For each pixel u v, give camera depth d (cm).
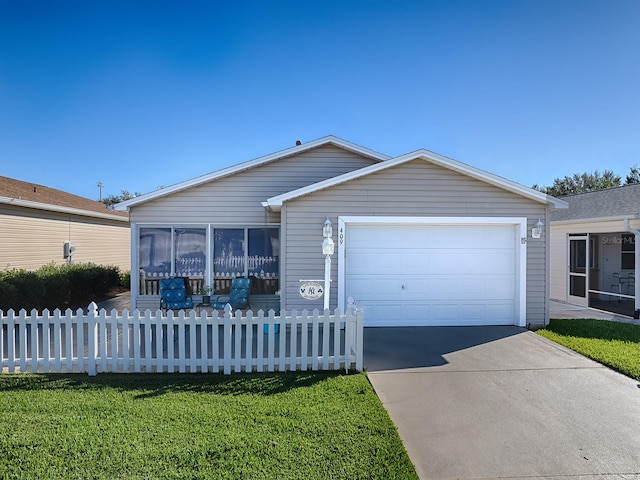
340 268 862
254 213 1090
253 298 1087
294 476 306
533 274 886
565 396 480
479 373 561
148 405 434
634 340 742
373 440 362
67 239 1467
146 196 1057
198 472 309
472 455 347
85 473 306
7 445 344
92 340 543
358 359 562
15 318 548
